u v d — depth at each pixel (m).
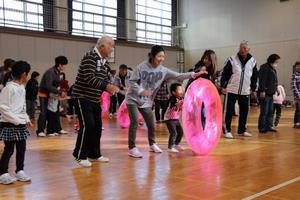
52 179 3.56
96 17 14.38
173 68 17.50
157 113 8.84
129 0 15.59
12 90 3.38
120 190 3.17
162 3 17.19
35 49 12.18
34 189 3.22
